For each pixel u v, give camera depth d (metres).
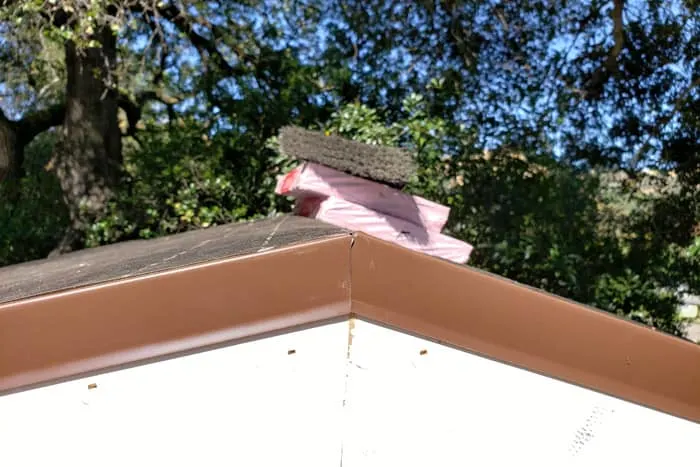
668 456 1.64
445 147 7.15
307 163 3.17
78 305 1.38
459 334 1.49
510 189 7.16
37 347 1.37
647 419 1.64
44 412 1.39
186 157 7.00
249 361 1.44
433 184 6.85
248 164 7.22
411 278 1.46
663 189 7.63
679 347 1.64
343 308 1.44
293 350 1.44
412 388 1.48
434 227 3.28
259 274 1.42
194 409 1.42
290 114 7.53
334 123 6.81
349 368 1.46
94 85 7.67
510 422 1.54
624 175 7.64
